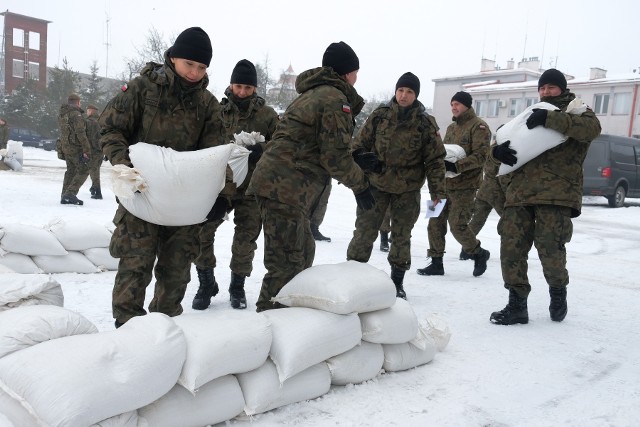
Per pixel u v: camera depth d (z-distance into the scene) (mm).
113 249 2947
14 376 1872
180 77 2932
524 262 4027
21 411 1885
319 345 2516
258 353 2355
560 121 3758
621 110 33219
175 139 2979
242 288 4082
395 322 2875
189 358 2176
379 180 4379
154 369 2021
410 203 4461
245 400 2359
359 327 2748
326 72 3137
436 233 5625
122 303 2895
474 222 6570
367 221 4441
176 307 3141
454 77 46188
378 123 4449
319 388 2590
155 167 2705
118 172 2643
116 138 2867
